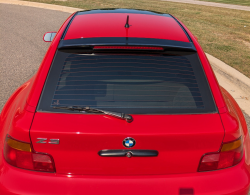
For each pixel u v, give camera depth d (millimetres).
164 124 1705
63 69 1947
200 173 1775
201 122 1735
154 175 1760
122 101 1850
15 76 5340
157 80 1953
